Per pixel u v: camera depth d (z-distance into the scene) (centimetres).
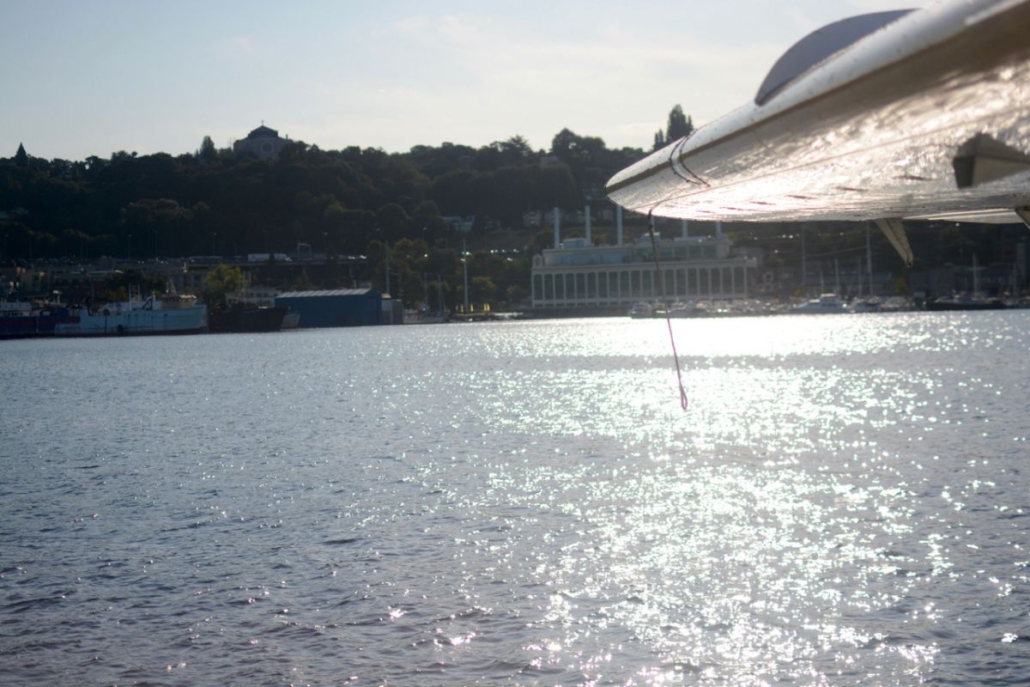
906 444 4888
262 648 2166
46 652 2167
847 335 17475
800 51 495
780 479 4003
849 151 505
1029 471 3931
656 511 3412
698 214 802
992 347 12912
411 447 5169
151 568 2770
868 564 2673
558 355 14312
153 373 12794
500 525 3219
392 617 2331
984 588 2436
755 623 2264
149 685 2002
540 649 2141
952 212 764
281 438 5719
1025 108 391
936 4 361
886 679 1964
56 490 4044
